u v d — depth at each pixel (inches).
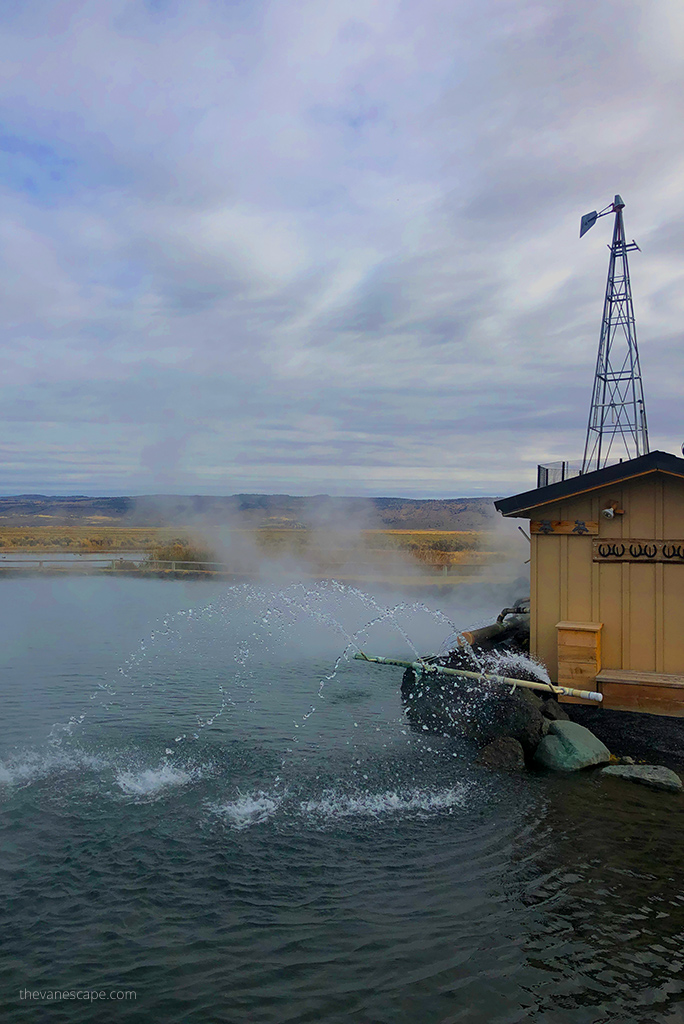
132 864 254.7
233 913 224.8
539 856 267.3
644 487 420.2
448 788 335.3
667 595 414.3
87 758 364.2
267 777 344.2
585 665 412.8
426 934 215.8
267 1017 178.4
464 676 442.0
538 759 371.9
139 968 196.2
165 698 496.1
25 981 189.5
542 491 437.4
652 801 323.0
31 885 238.2
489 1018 179.3
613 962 203.2
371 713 462.6
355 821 297.0
